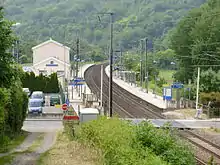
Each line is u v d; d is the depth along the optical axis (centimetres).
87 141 4125
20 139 5119
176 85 11012
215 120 8200
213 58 12900
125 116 8906
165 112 9756
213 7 14462
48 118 7950
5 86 3772
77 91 13888
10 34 3794
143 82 18075
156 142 3191
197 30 13700
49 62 16562
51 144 4747
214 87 10656
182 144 3334
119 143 3075
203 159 4478
